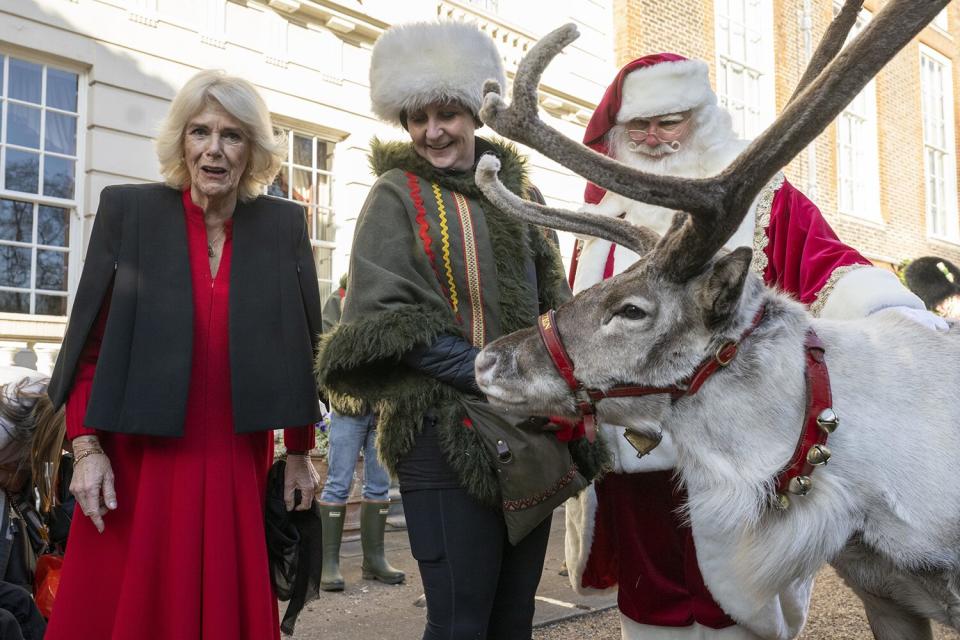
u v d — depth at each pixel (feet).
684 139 9.77
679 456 7.10
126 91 20.59
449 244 7.18
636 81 9.59
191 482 6.91
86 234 20.20
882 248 49.47
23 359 19.29
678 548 8.43
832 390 6.72
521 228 7.61
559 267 8.34
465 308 7.22
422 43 7.34
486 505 6.92
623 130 10.00
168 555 6.82
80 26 19.80
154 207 7.24
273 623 7.27
